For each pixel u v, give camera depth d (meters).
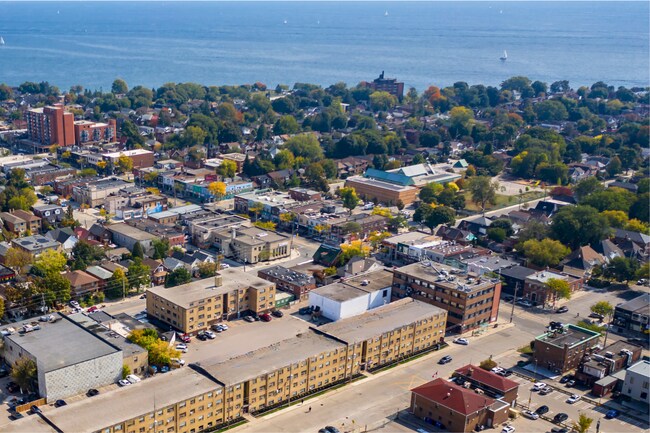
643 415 199.00
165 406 172.62
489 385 197.25
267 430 182.38
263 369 192.50
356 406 196.25
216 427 183.12
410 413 192.88
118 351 198.62
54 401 187.00
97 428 162.38
